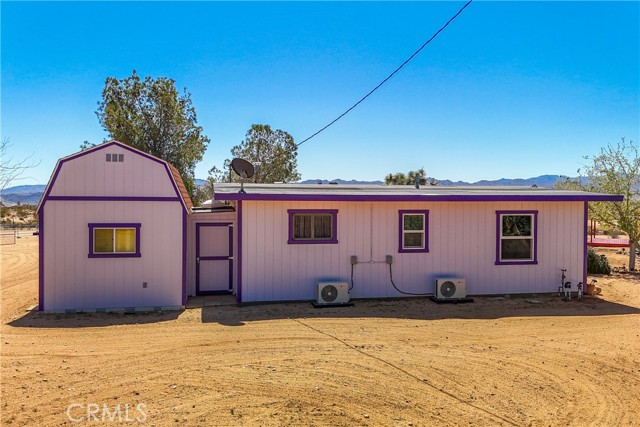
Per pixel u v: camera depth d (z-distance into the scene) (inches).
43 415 222.7
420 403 239.9
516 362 305.7
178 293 470.0
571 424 221.0
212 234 537.0
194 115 1386.6
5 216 2186.3
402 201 501.0
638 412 235.0
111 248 459.2
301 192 506.3
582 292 546.3
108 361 301.6
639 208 749.3
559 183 858.1
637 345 347.3
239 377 272.5
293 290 497.7
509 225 540.1
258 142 1536.7
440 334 373.4
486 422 220.7
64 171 452.4
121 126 1285.7
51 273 450.3
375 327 394.6
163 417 220.8
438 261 525.0
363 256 511.5
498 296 532.7
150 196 464.8
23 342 347.3
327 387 258.4
